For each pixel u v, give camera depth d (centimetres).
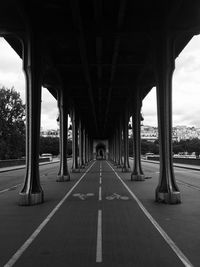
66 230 1138
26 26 1781
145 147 16750
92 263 789
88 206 1664
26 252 886
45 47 2112
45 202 1820
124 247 923
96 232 1104
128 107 4788
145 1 1830
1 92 8788
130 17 1934
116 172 4753
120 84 3512
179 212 1471
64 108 3416
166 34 1858
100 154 15450
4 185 2833
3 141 8562
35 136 1828
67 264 784
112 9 1923
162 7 1873
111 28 1953
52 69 2786
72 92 4200
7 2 1789
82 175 4103
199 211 1496
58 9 1889
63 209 1580
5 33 1820
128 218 1338
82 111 6169
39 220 1316
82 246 938
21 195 1720
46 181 3253
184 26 1836
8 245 957
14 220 1320
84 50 2297
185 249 901
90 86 3506
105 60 2786
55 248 921
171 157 1809
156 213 1447
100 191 2323
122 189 2441
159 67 1897
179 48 2455
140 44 2519
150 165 6594
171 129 1839
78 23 1828
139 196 2039
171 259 816
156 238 1020
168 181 1773
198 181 3012
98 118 7219
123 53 2731
